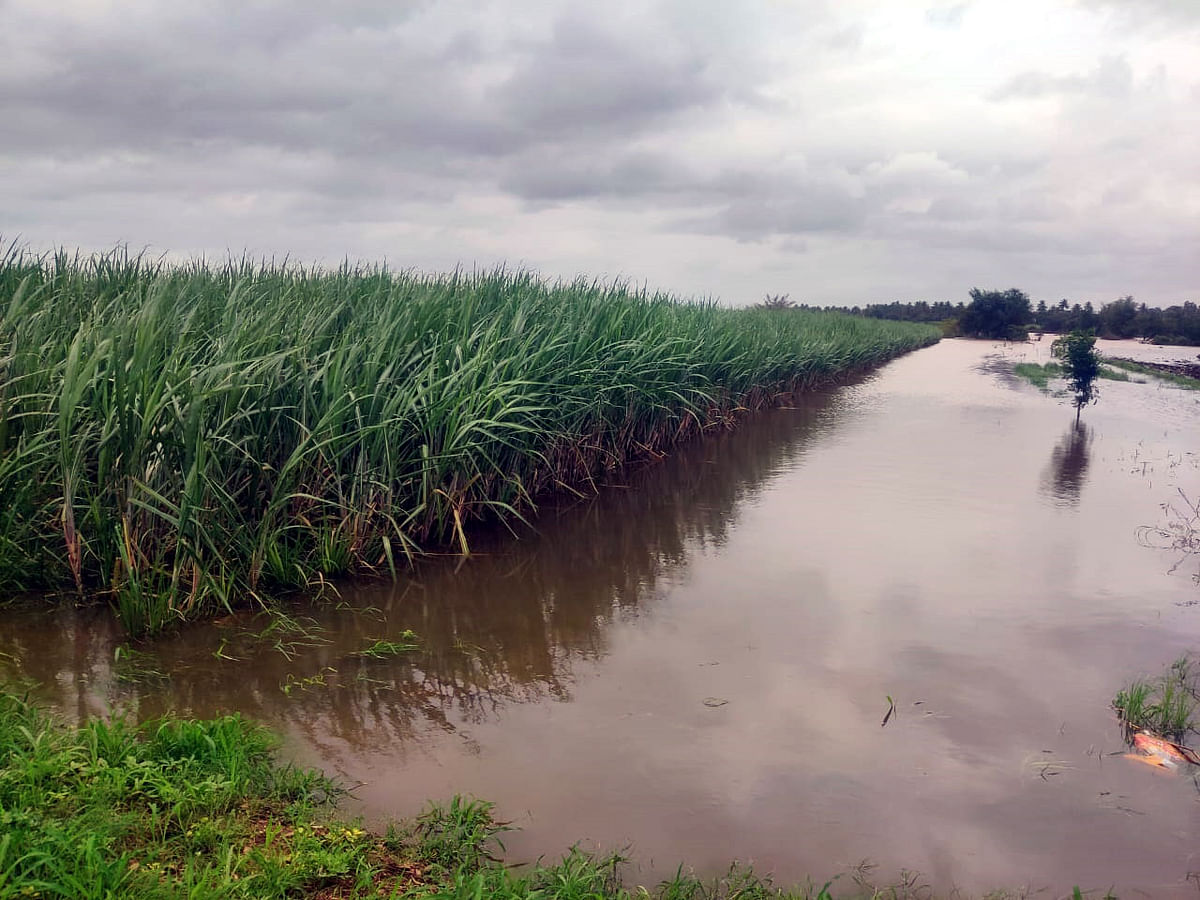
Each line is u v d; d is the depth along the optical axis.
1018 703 3.92
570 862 2.68
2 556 4.55
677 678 4.18
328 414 5.15
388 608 5.07
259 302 6.72
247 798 2.91
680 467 9.51
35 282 6.54
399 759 3.38
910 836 2.94
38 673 3.88
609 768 3.34
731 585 5.59
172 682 3.93
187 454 4.52
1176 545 6.46
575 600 5.28
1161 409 15.46
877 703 3.92
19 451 4.52
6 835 2.30
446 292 7.97
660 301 12.41
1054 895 2.66
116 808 2.69
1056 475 9.18
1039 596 5.35
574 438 8.10
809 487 8.56
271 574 5.13
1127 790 3.24
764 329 15.74
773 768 3.36
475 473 6.65
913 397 17.12
